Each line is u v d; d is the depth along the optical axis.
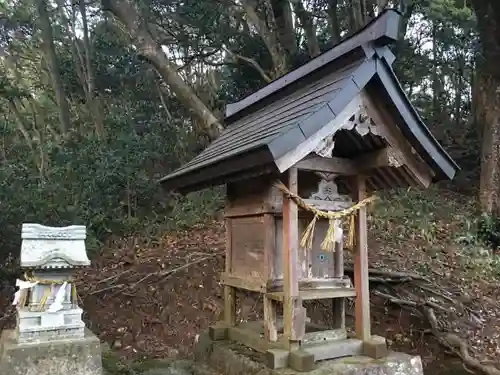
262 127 3.62
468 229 8.45
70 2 12.80
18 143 12.18
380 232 8.03
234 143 3.74
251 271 3.70
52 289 3.78
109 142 10.06
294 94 3.86
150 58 8.73
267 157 2.80
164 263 7.36
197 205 9.69
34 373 3.40
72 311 3.73
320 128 2.95
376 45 3.11
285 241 3.25
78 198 8.34
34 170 9.60
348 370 3.11
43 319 3.62
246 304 5.48
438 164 3.33
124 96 12.79
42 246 3.80
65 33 13.27
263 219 3.53
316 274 3.58
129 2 8.96
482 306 5.88
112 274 7.15
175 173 4.16
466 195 10.73
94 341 3.64
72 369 3.52
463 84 15.05
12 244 6.32
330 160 3.46
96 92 12.97
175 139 11.41
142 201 9.62
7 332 3.98
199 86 12.52
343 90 3.00
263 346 3.50
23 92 11.80
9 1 12.73
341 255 3.67
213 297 6.45
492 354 4.92
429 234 8.04
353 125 3.15
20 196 6.82
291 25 10.40
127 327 5.85
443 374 4.73
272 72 10.14
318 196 3.41
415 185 3.58
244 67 11.59
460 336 5.26
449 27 13.91
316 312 5.86
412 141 3.29
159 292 6.58
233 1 9.95
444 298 5.90
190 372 4.10
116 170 8.99
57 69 12.08
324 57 3.57
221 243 7.90
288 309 3.21
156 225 9.08
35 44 13.44
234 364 3.55
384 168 3.58
